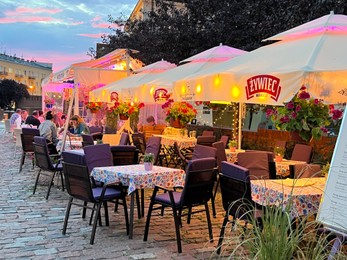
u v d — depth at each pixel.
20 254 4.01
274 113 5.25
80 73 10.76
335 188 2.71
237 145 8.45
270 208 2.53
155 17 14.71
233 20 11.26
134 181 4.48
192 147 9.13
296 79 3.66
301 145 6.51
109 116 11.12
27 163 10.30
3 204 6.02
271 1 10.19
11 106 41.50
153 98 7.35
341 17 4.62
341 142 2.79
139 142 9.01
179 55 13.16
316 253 2.19
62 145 7.91
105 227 5.00
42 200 6.31
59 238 4.53
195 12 12.73
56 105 17.75
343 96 3.82
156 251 4.17
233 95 4.48
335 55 3.90
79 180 4.55
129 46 15.87
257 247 2.23
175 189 5.62
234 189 3.96
